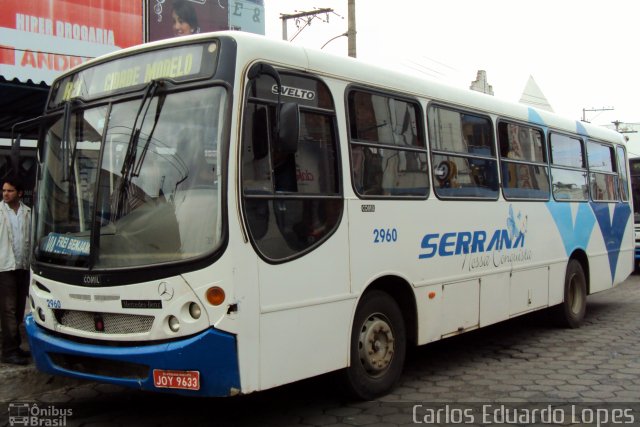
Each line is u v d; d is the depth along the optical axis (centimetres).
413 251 597
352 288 524
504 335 874
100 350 449
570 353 756
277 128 446
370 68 575
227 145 434
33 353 509
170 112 461
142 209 455
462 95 701
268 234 454
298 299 472
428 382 629
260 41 470
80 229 489
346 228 523
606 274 1024
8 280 616
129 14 1096
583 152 977
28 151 1167
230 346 421
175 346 419
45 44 980
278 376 453
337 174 521
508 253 752
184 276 425
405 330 604
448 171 659
